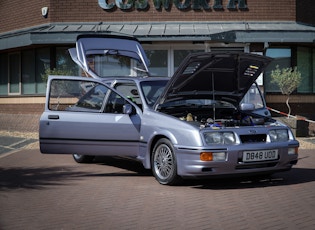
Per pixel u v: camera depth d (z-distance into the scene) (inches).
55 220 200.2
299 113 570.6
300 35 518.9
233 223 193.0
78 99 308.0
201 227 187.8
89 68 364.2
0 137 536.7
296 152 274.4
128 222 195.6
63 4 585.3
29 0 617.3
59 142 297.9
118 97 302.5
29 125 590.6
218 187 265.0
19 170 329.1
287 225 189.9
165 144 266.7
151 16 580.7
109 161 371.2
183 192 251.3
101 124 290.4
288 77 517.0
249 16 577.6
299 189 258.4
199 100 318.3
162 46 573.9
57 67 590.9
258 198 236.5
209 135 249.3
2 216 207.9
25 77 627.5
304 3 595.2
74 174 311.4
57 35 534.3
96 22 583.5
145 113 284.4
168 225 190.9
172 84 276.4
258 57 281.1
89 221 197.9
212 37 510.9
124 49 395.5
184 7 575.5
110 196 243.3
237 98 320.5
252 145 254.5
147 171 323.6
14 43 569.0
